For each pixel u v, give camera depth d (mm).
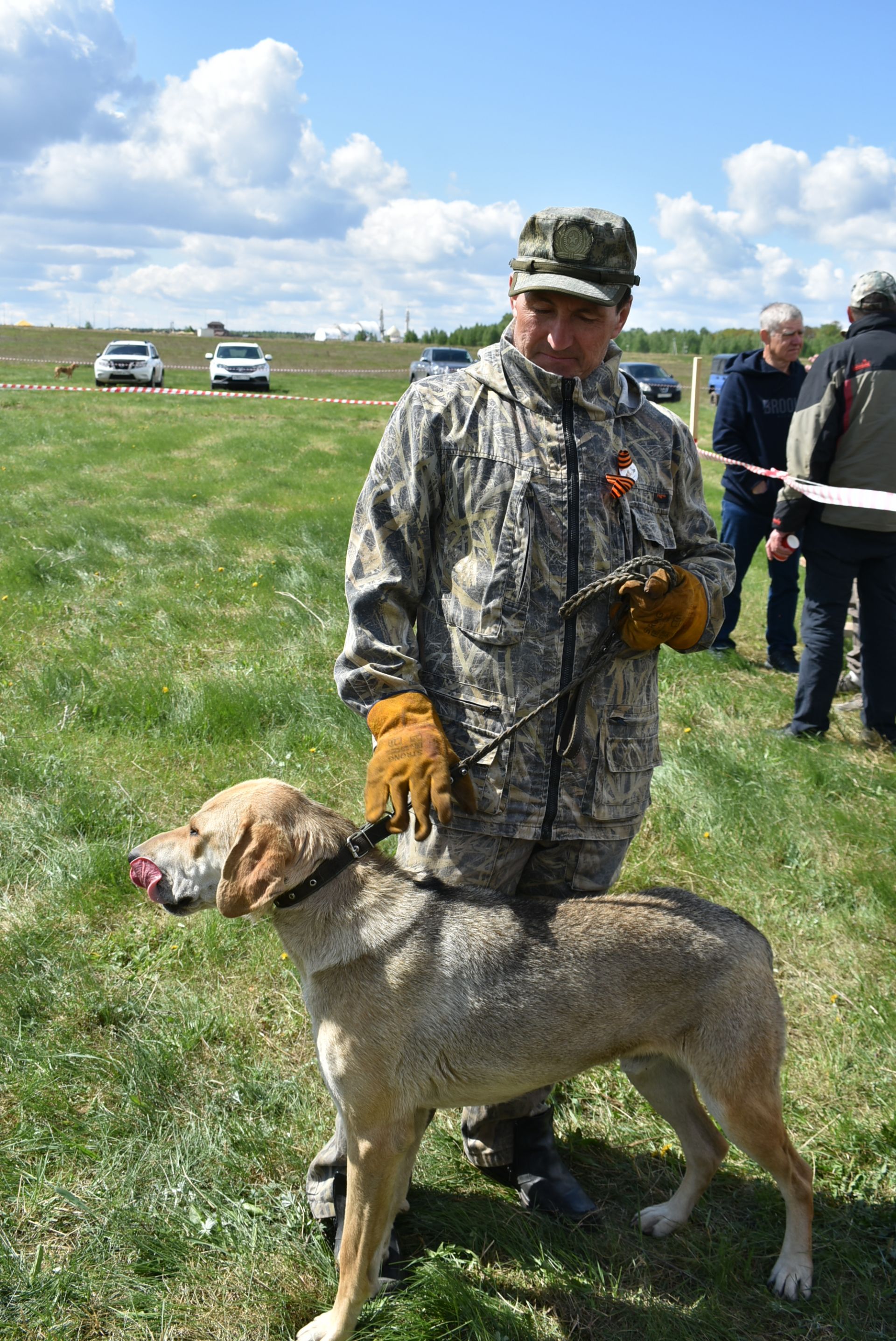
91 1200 2781
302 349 61188
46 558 8516
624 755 2648
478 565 2477
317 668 6633
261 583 8438
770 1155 2588
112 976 3676
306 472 14719
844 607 5895
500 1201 2949
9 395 24812
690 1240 2840
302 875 2480
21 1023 3383
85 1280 2549
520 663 2504
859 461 5625
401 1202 2740
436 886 2609
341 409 24984
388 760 2361
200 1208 2793
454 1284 2564
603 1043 2521
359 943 2480
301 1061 3367
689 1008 2531
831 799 5281
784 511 5816
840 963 3975
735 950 2551
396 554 2551
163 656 6715
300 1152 2994
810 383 5703
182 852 2645
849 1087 3346
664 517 2660
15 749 5059
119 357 29422
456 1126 3205
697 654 7387
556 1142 3174
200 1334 2484
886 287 5594
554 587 2492
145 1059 3223
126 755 5199
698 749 5629
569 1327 2568
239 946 3857
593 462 2508
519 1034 2465
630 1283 2709
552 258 2396
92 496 12102
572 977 2473
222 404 25031
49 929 3867
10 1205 2752
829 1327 2584
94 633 7082
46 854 4285
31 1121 3014
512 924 2529
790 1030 3609
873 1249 2822
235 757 5289
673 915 2592
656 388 30047
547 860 2771
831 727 6367
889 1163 3053
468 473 2473
